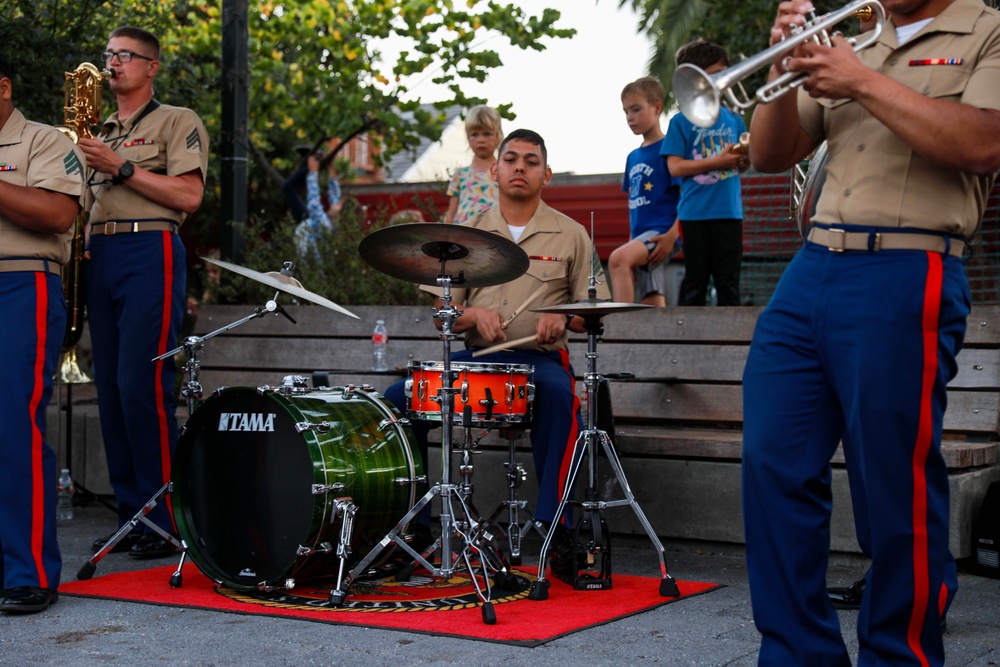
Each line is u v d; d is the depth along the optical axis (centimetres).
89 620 380
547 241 473
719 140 591
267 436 415
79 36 721
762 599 262
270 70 1170
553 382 441
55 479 407
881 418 250
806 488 260
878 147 256
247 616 385
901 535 254
